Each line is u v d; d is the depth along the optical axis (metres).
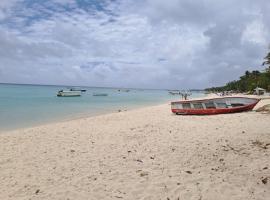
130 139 12.24
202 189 6.21
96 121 19.59
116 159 8.88
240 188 6.19
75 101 50.19
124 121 19.27
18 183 7.00
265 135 11.48
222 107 24.03
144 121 18.84
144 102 51.56
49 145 11.53
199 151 9.49
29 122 21.23
